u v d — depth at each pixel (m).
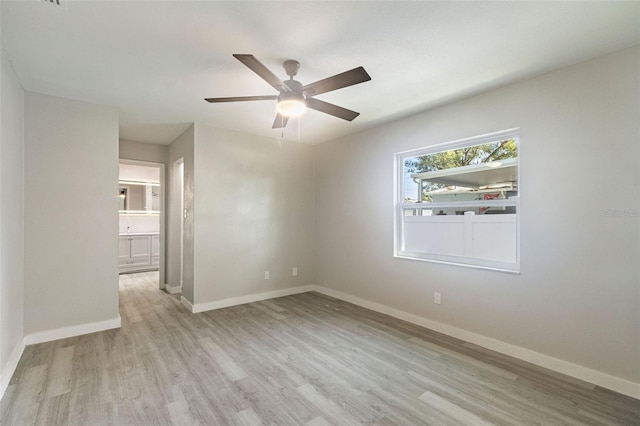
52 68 2.48
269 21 1.88
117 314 3.41
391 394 2.17
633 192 2.16
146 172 7.31
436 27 1.94
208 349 2.87
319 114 3.55
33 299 2.96
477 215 3.13
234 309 4.10
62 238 3.11
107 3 1.71
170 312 3.96
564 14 1.81
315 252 5.16
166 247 5.26
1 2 1.68
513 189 2.86
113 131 3.38
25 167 2.92
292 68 2.37
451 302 3.22
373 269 4.11
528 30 1.96
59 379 2.33
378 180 4.04
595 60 2.31
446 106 3.27
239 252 4.35
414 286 3.59
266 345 2.97
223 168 4.20
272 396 2.14
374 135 4.09
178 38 2.06
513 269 2.84
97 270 3.29
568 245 2.44
